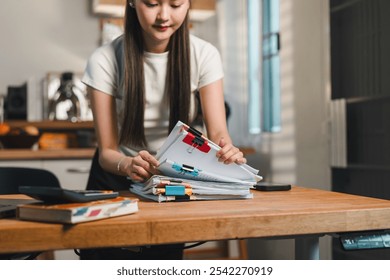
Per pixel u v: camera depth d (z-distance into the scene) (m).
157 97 1.64
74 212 0.91
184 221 0.97
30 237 0.89
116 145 1.56
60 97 3.39
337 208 1.10
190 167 1.30
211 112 1.61
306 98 2.79
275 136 3.16
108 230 0.93
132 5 1.48
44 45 3.57
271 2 3.25
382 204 1.17
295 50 2.90
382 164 2.34
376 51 2.37
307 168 2.80
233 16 3.76
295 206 1.14
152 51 1.57
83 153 3.06
